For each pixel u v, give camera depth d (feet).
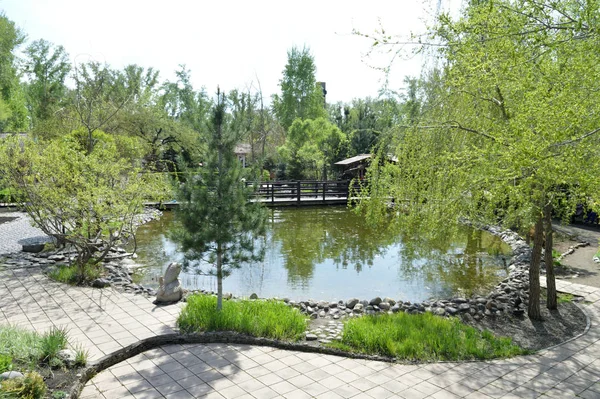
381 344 17.17
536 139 11.40
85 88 57.62
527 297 25.05
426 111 20.85
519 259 34.88
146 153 76.79
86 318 19.66
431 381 14.76
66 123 63.57
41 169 26.03
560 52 13.69
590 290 26.30
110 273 28.53
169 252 38.14
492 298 25.27
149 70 87.51
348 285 29.78
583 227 48.11
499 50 13.89
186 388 13.94
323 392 13.82
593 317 21.93
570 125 10.83
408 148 20.92
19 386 12.15
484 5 14.46
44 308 20.99
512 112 17.40
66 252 32.86
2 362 13.60
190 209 19.35
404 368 15.76
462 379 14.94
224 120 19.57
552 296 23.12
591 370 15.83
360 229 52.26
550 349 17.93
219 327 18.48
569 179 11.86
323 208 70.44
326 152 92.84
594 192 12.48
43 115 85.10
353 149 86.69
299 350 17.26
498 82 14.66
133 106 75.56
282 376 14.92
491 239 45.42
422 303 24.71
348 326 18.66
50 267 28.99
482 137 18.53
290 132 97.91
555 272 30.81
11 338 15.67
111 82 72.54
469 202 18.80
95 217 27.55
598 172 11.95
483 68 14.47
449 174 18.01
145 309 21.09
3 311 20.47
